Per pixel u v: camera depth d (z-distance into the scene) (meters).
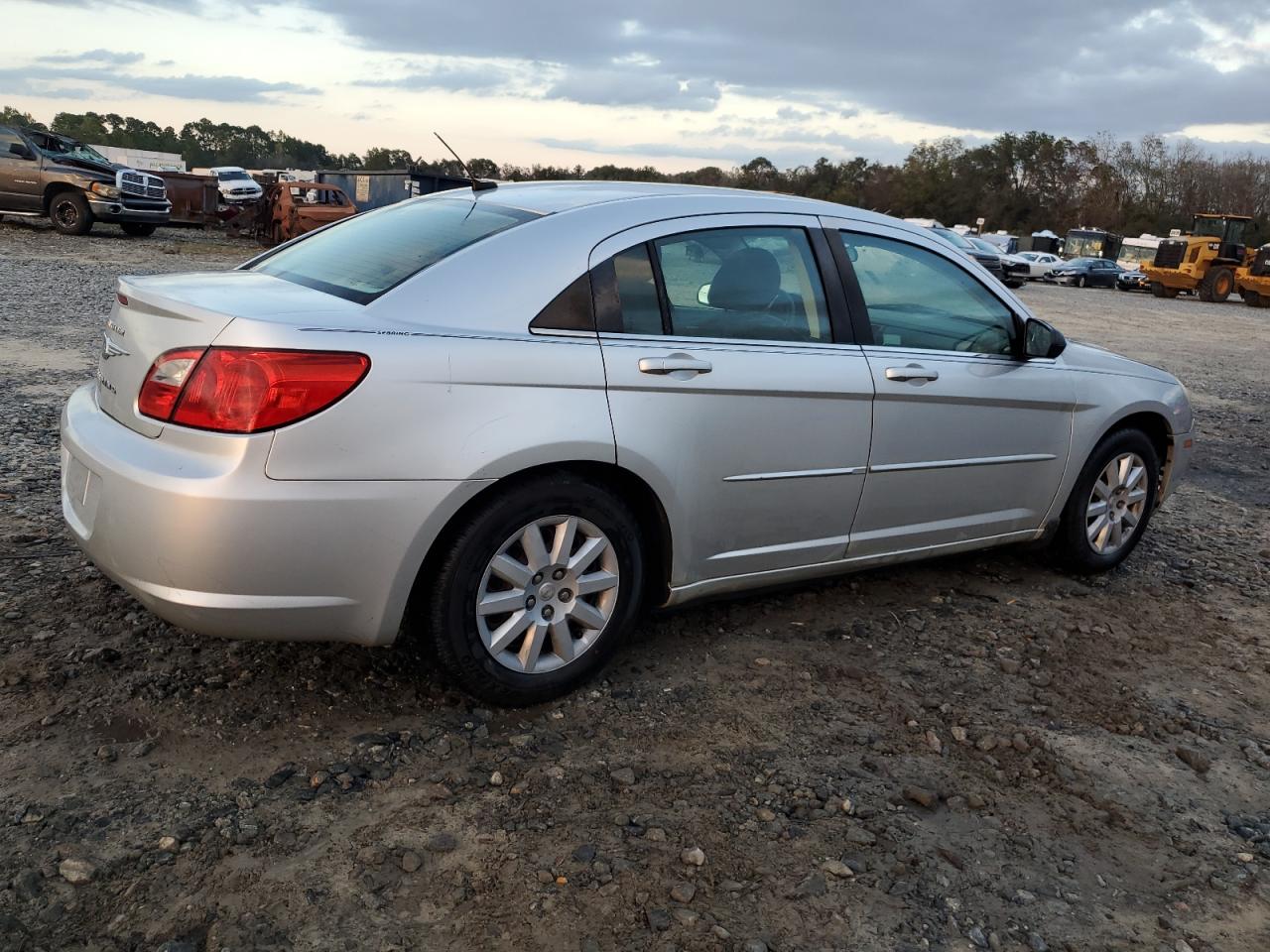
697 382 3.23
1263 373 14.06
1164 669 3.87
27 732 2.80
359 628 2.84
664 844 2.56
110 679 3.10
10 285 12.30
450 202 3.59
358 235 3.53
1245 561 5.30
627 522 3.20
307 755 2.83
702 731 3.13
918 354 3.88
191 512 2.58
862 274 3.80
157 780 2.65
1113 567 4.92
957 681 3.61
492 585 3.04
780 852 2.57
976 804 2.85
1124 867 2.65
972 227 88.06
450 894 2.33
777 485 3.50
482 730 3.02
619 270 3.19
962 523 4.16
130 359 2.86
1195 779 3.10
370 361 2.69
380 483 2.71
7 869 2.28
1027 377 4.23
